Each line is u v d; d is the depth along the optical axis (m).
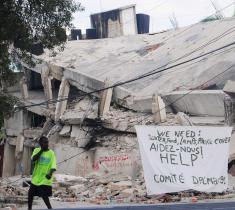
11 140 36.53
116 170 25.31
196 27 36.50
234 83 22.88
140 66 33.06
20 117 35.19
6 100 16.05
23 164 34.62
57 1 15.23
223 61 28.28
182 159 16.08
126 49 38.00
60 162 29.58
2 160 38.59
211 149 16.31
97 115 27.55
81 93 31.56
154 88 28.70
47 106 32.44
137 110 27.58
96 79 29.00
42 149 11.10
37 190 10.99
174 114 26.28
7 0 14.49
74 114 29.08
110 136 27.05
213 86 26.02
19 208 13.43
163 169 15.90
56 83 36.94
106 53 37.72
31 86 39.19
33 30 15.31
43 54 36.00
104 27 44.62
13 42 15.43
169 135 16.08
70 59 35.72
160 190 15.86
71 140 29.02
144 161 15.87
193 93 25.06
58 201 16.52
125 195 18.19
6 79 15.75
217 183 16.23
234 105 22.36
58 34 15.58
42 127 34.12
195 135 16.22
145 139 15.97
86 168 27.34
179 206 10.93
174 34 37.69
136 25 44.59
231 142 21.09
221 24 34.53
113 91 28.98
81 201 16.50
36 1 14.94
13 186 22.62
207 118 24.34
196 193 16.66
